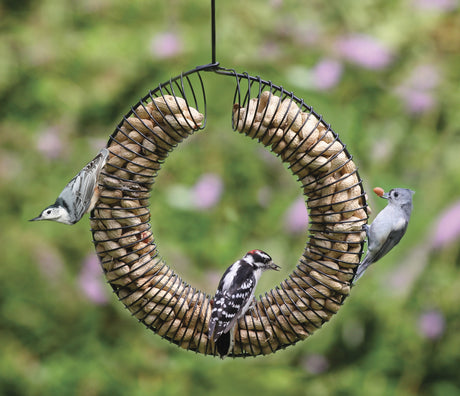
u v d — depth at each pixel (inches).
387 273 433.1
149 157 287.9
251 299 295.7
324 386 423.2
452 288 427.8
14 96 474.6
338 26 472.7
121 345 439.8
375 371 427.8
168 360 435.8
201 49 456.8
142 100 288.8
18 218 453.7
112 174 287.7
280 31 464.8
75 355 434.9
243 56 454.0
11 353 431.5
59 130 466.3
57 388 421.1
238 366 431.5
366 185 437.4
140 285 288.8
